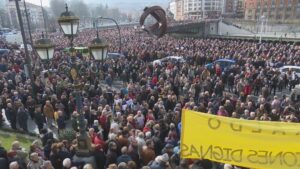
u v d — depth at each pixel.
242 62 28.86
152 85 20.11
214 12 164.75
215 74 23.27
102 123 12.97
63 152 9.36
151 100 15.48
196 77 20.38
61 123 14.13
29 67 17.56
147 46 43.03
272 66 27.67
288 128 6.48
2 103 16.30
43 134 11.22
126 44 48.03
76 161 8.48
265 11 124.31
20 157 8.98
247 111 12.98
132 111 14.21
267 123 6.59
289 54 35.19
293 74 23.33
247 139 6.63
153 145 9.95
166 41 51.56
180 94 19.83
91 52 8.45
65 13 8.04
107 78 23.67
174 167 8.97
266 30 98.38
